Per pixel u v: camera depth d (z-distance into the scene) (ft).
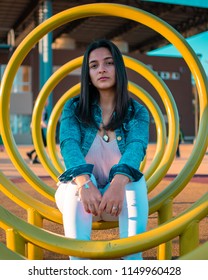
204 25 85.15
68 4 73.10
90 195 5.30
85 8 6.63
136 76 94.07
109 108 6.24
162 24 6.69
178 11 80.12
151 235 4.53
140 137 5.94
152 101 10.72
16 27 87.30
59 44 95.96
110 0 73.10
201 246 3.85
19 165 7.80
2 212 4.74
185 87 101.14
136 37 101.96
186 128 101.09
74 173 5.45
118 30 94.38
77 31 95.09
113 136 6.12
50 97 67.51
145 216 5.71
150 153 44.78
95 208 5.25
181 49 6.83
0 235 10.11
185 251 5.44
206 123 6.73
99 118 6.16
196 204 4.90
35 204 7.02
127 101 6.15
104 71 6.03
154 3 75.20
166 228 4.59
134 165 5.57
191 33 91.30
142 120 6.16
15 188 6.96
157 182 8.01
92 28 92.79
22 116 88.17
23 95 87.51
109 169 6.16
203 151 6.69
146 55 97.66
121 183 5.32
